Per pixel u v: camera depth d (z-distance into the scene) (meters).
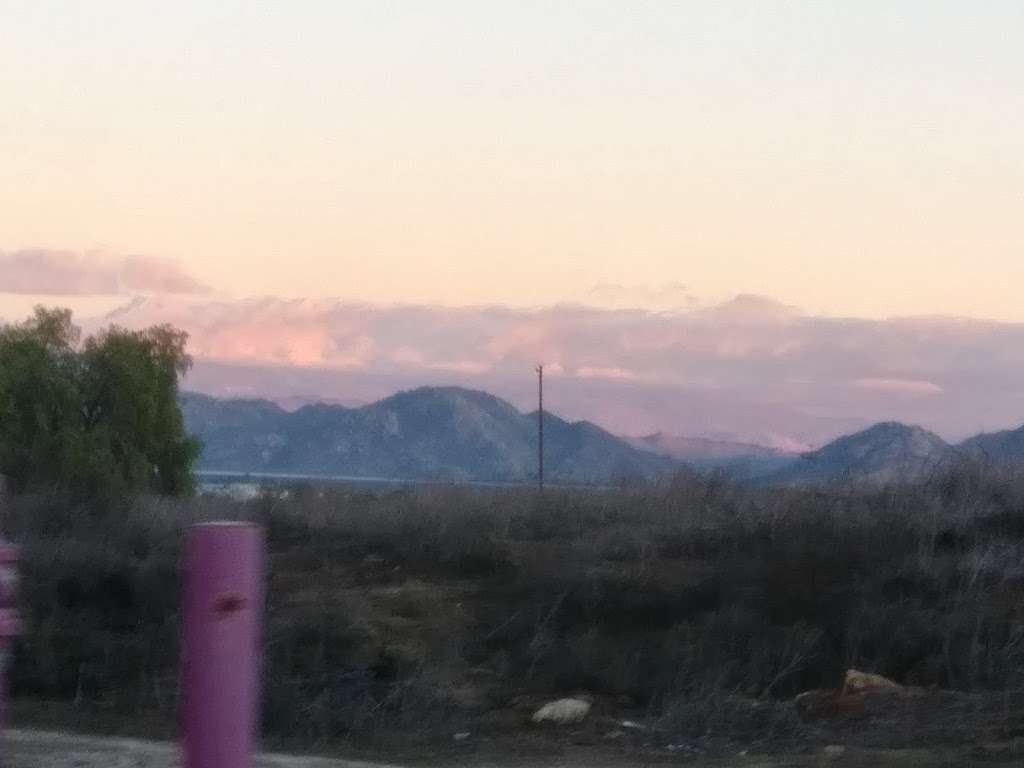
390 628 20.03
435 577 23.50
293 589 22.66
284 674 16.69
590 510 25.44
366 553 24.86
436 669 18.09
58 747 12.99
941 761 12.25
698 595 19.75
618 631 19.73
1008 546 19.44
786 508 21.75
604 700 17.16
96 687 18.50
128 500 29.20
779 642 17.92
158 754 12.36
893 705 15.34
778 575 19.62
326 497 28.23
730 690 16.84
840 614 18.38
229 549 4.86
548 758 13.96
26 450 43.62
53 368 45.56
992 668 16.56
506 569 23.08
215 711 4.80
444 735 15.40
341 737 15.23
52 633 19.41
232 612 4.84
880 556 19.50
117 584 21.53
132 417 46.12
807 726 14.89
